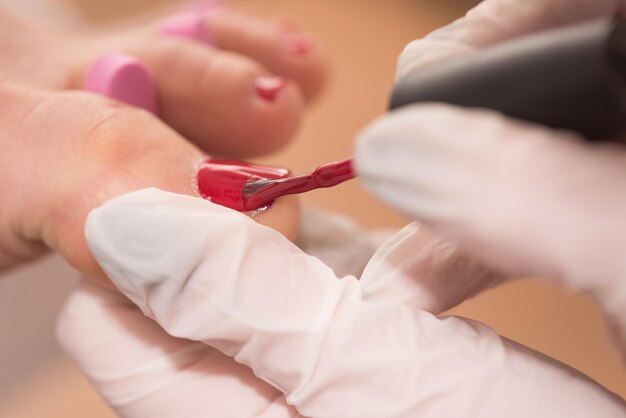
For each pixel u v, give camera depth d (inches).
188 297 6.4
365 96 14.5
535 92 5.4
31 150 7.2
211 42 10.1
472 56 5.6
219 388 6.9
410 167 5.5
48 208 7.1
